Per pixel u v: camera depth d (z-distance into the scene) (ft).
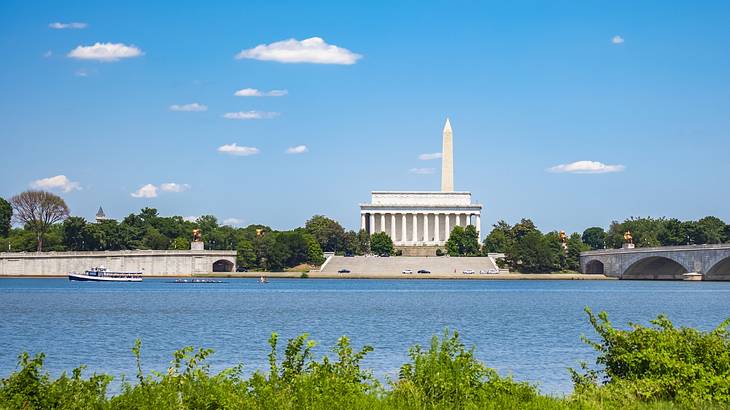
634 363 137.18
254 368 214.07
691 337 140.56
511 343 272.51
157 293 593.42
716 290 645.92
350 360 134.41
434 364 133.28
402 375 135.33
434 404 125.80
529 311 421.59
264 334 302.86
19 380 123.65
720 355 136.26
